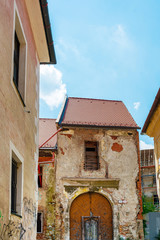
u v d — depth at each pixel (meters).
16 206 8.63
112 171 22.86
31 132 10.67
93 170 22.67
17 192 8.72
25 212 9.35
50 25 11.33
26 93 9.88
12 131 7.74
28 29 10.66
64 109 25.39
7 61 7.32
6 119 7.17
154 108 17.06
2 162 6.71
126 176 22.91
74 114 24.67
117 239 21.75
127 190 22.66
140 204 22.52
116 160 23.11
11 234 7.45
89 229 21.97
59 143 22.83
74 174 22.45
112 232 22.03
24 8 10.03
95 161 23.02
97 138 23.28
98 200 22.48
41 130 26.06
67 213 21.75
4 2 7.19
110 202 22.38
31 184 10.52
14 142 7.95
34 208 11.00
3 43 7.01
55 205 21.88
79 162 22.69
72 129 23.12
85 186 22.33
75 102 27.03
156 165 19.02
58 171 22.41
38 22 11.20
